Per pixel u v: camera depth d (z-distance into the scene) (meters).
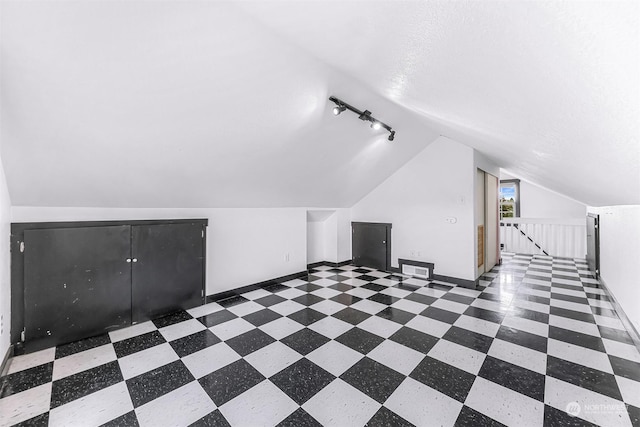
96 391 1.65
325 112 2.54
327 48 1.61
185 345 2.20
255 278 3.72
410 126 3.37
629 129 0.90
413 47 1.15
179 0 1.24
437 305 3.07
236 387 1.69
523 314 2.79
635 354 2.03
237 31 1.48
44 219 2.26
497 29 0.75
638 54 0.55
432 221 4.12
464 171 3.77
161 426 1.39
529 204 7.17
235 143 2.38
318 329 2.48
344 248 5.12
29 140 1.69
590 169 1.68
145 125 1.87
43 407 1.51
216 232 3.31
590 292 3.52
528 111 1.24
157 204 2.83
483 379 1.75
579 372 1.81
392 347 2.15
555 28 0.62
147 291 2.65
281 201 3.87
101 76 1.47
